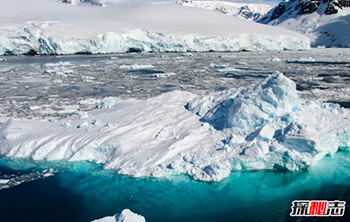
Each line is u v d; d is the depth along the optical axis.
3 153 13.19
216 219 9.25
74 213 9.52
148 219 9.23
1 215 9.37
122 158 11.88
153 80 32.78
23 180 11.28
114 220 7.95
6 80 32.03
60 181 11.20
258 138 11.72
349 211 9.62
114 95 25.02
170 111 14.76
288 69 42.25
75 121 14.73
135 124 13.64
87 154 12.59
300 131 11.19
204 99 14.84
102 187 10.78
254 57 61.28
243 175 11.41
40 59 53.53
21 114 18.84
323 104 14.83
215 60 54.75
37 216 9.35
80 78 34.00
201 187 10.73
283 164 11.42
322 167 11.99
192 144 12.27
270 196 10.40
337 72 38.97
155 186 10.73
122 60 53.41
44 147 12.89
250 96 12.46
